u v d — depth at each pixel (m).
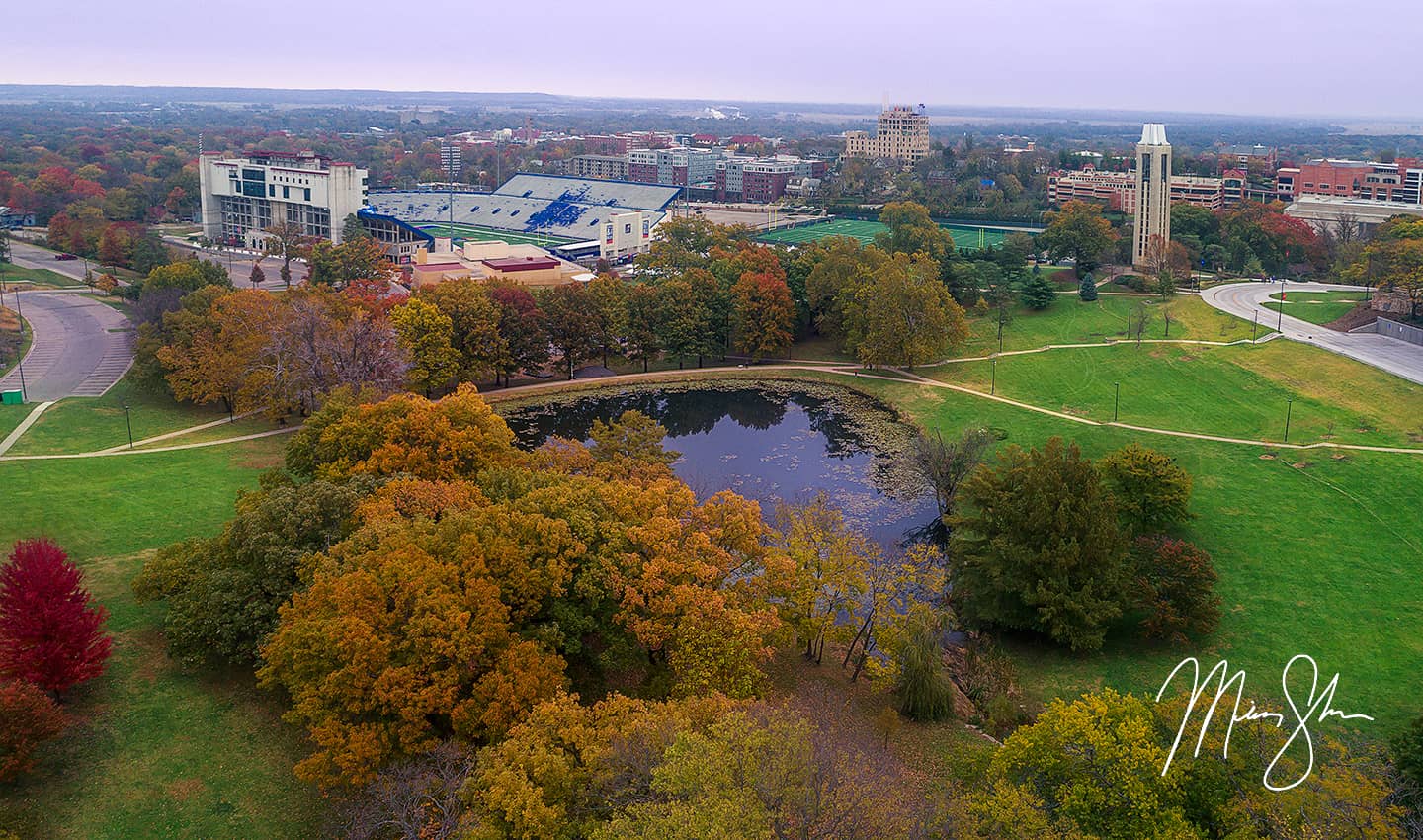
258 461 127.12
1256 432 135.75
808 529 86.50
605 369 186.12
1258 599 95.19
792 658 84.50
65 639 69.00
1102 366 170.25
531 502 79.62
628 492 84.88
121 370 168.88
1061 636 87.69
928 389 168.00
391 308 167.62
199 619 74.50
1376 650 86.19
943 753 70.81
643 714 58.06
